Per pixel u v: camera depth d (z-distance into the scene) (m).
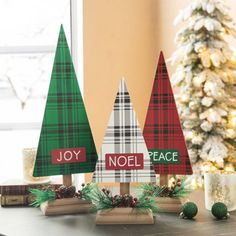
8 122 3.50
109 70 3.22
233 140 2.26
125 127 1.33
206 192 1.40
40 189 1.47
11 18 3.46
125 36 3.23
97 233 1.15
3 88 3.51
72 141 1.42
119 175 1.33
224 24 2.23
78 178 3.00
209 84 2.16
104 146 1.33
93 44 3.19
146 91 3.29
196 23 2.21
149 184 1.39
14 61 3.50
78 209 1.38
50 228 1.21
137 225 1.23
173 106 1.41
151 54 3.29
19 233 1.17
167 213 1.36
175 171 1.40
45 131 1.40
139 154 1.33
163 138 1.41
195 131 2.25
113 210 1.25
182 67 2.31
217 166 2.18
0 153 3.49
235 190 1.38
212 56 2.17
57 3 3.46
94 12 3.18
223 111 2.19
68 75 1.42
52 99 1.41
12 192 1.50
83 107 1.43
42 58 3.51
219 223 1.24
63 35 1.42
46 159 1.39
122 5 3.22
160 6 3.23
